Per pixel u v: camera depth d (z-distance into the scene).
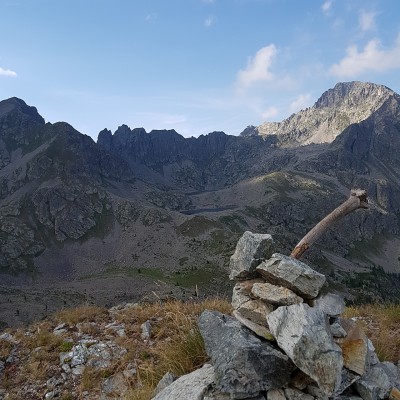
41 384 2.34
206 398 1.39
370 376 1.50
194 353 2.09
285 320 1.41
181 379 1.62
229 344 1.46
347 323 1.57
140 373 2.25
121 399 2.06
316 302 1.52
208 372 1.59
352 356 1.46
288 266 1.55
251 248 1.71
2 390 2.31
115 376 2.33
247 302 1.61
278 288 1.55
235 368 1.35
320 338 1.32
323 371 1.29
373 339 2.46
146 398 1.81
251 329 1.53
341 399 1.40
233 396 1.34
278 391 1.38
